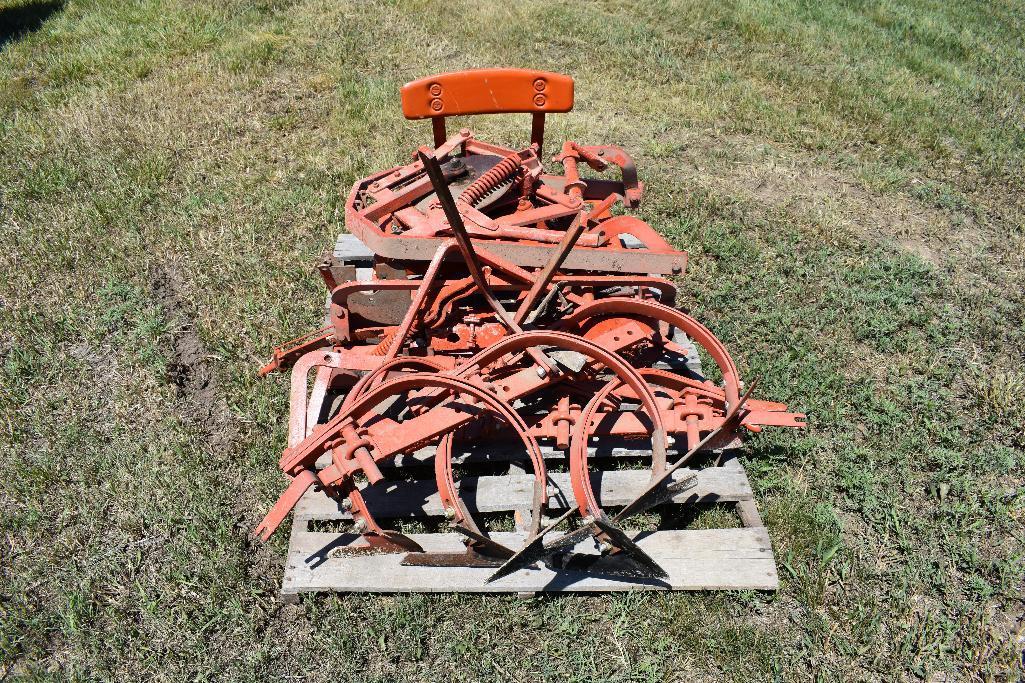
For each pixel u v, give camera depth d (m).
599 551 3.67
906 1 13.23
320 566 3.67
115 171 7.29
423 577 3.62
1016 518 4.15
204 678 3.38
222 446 4.48
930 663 3.45
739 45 10.78
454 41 10.50
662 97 9.25
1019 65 10.89
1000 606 3.73
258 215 6.66
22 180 7.15
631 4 11.77
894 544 3.98
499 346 4.01
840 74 10.05
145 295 5.69
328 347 4.76
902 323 5.59
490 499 3.94
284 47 10.09
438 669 3.41
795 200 7.20
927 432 4.65
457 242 4.11
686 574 3.65
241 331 5.35
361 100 8.78
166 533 3.96
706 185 7.38
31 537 3.97
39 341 5.22
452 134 8.22
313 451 3.65
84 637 3.54
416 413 4.14
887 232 6.82
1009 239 6.80
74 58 9.80
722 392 4.07
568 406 4.00
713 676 3.40
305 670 3.41
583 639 3.51
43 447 4.46
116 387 4.88
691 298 5.76
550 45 10.51
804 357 5.16
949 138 8.62
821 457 4.42
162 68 9.65
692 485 3.57
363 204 5.05
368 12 11.17
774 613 3.62
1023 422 4.76
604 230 5.06
